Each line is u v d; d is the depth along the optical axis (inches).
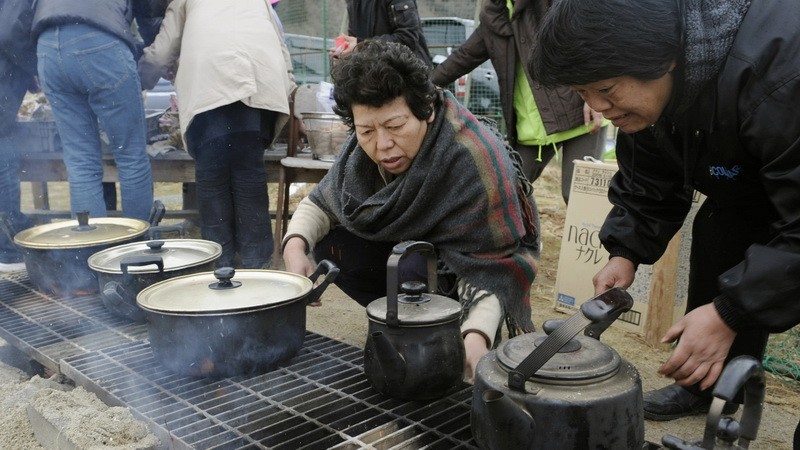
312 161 148.5
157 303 65.1
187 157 162.4
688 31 46.8
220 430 57.9
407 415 59.8
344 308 132.4
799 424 58.4
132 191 132.7
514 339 50.0
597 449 43.8
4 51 136.0
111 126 128.0
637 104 49.3
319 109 170.4
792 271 46.9
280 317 64.7
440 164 73.1
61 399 67.6
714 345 50.3
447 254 75.1
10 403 73.5
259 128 135.8
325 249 94.0
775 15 47.4
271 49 134.0
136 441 58.4
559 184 289.1
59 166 162.6
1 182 142.5
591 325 45.0
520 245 77.7
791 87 46.4
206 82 127.5
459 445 54.1
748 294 48.1
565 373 44.9
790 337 114.4
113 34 123.6
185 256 83.4
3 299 92.0
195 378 66.3
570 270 128.0
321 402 63.6
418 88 69.8
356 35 156.2
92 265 78.2
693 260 79.0
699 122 52.5
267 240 144.7
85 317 84.7
